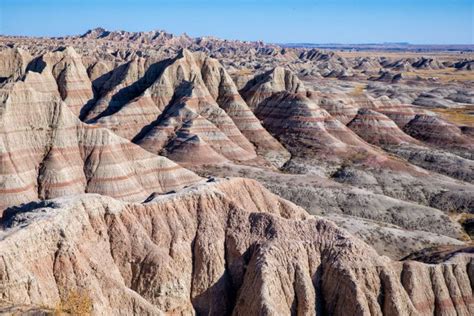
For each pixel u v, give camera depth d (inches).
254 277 1752.0
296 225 1957.4
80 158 3159.5
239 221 1977.1
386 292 1786.4
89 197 1788.9
